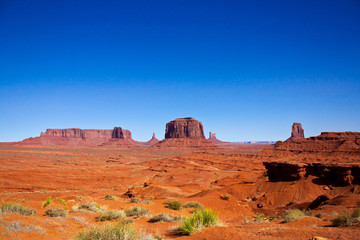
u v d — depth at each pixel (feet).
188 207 82.28
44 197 163.32
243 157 457.68
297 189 146.92
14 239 28.55
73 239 27.66
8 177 227.20
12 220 34.76
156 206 79.15
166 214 57.62
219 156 505.25
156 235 32.24
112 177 278.46
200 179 277.44
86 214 53.72
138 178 290.15
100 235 26.61
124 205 79.15
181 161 449.48
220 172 332.39
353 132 320.09
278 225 47.75
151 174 323.37
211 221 36.37
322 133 336.90
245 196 157.69
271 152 426.92
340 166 141.38
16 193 179.11
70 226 40.16
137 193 167.63
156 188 170.50
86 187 223.30
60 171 288.30
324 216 67.10
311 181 151.23
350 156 231.30
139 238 28.73
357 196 101.65
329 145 292.40
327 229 32.76
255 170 349.00
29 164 364.99
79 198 99.55
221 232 31.68
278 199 143.02
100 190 209.97
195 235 32.24
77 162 455.22
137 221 54.44
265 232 32.68
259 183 168.35
